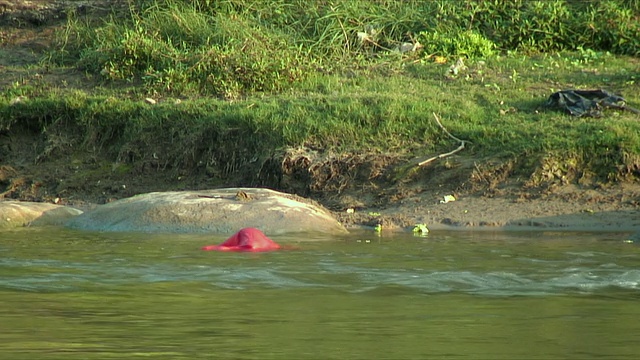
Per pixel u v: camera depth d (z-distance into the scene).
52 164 50.94
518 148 44.47
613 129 44.94
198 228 37.31
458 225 39.56
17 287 23.83
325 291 23.52
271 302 22.03
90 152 51.50
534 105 50.31
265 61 55.12
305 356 16.92
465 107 49.72
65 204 47.22
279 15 62.56
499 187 42.81
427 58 59.19
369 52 60.34
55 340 18.11
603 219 39.59
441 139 46.88
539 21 61.50
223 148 48.91
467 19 62.59
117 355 16.94
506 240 34.69
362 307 21.47
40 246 32.25
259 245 32.00
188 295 22.88
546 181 42.62
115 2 66.25
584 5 63.66
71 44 62.34
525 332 18.95
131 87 55.38
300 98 51.97
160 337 18.41
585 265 27.83
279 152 46.78
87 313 20.64
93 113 52.25
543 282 24.95
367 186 44.50
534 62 58.16
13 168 50.78
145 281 24.83
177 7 62.44
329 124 48.03
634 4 63.31
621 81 53.44
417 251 31.23
